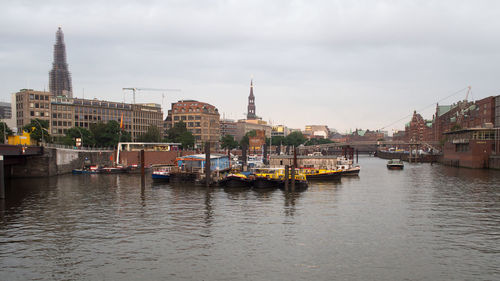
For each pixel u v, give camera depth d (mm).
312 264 37750
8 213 58969
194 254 40469
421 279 34375
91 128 173375
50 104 188000
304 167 124562
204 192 81062
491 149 149625
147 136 196625
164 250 41688
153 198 72750
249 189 86000
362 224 52562
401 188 89000
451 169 151000
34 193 78875
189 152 174125
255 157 172500
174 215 57750
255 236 46719
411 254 40500
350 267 37031
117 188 87062
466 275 35219
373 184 97625
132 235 47062
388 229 50000
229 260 38812
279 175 89875
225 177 91125
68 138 156500
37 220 54406
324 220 54812
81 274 35469
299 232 48531
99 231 48812
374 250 41750
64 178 110000
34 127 133000
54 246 42969
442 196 76062
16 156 105188
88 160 142875
